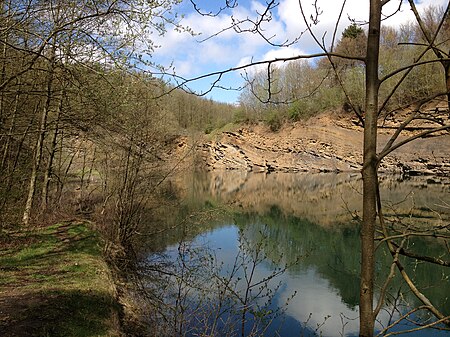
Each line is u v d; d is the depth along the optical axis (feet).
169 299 25.04
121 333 19.27
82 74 23.03
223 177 146.82
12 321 17.31
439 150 108.17
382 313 24.94
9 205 38.60
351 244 46.47
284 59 6.23
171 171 41.29
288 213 69.46
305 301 29.07
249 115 183.01
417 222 33.14
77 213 48.03
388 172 120.37
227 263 34.12
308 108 160.66
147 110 36.19
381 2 5.31
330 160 147.02
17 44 22.35
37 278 23.77
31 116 35.78
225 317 20.95
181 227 46.06
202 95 6.97
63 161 51.98
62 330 17.20
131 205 37.91
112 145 38.01
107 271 27.27
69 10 23.61
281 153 163.63
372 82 5.25
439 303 25.81
